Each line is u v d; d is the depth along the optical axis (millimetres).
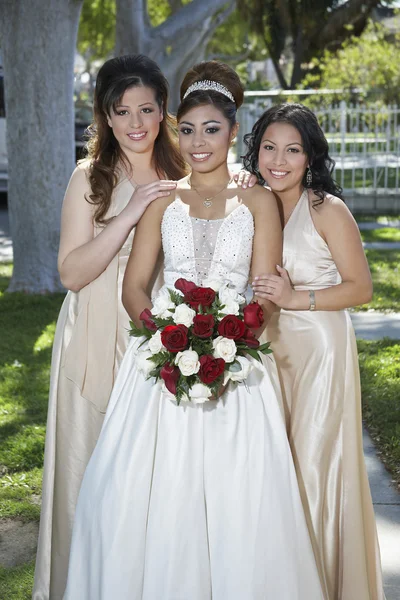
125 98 3119
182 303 2721
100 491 2758
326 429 3012
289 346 3068
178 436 2760
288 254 3055
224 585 2654
